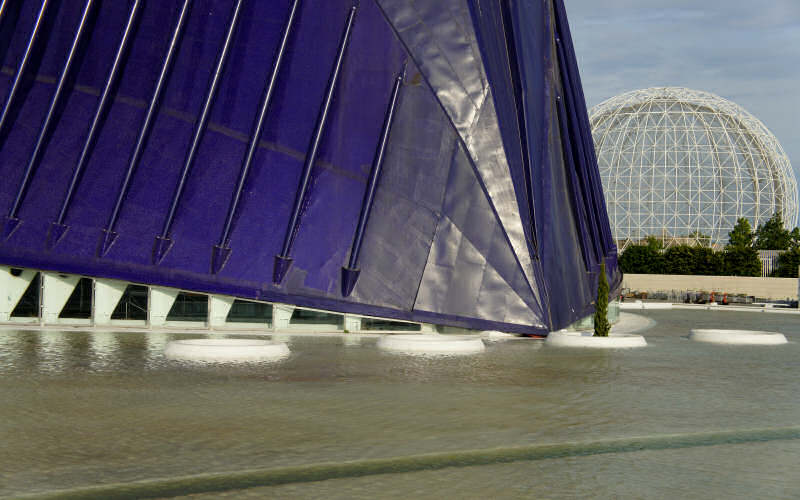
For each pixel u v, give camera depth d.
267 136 30.69
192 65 29.81
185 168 29.70
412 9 32.00
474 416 15.69
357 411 16.03
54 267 28.75
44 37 28.34
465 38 32.47
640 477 11.31
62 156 28.83
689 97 135.50
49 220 28.84
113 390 18.19
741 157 133.38
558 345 32.16
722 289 94.94
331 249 31.22
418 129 32.06
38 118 28.53
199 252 30.12
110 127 29.20
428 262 31.98
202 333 34.69
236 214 30.48
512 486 10.78
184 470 11.34
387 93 31.75
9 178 28.52
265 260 30.64
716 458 12.52
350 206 31.41
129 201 29.53
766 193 134.25
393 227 31.77
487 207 32.59
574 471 11.62
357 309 31.20
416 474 11.34
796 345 33.84
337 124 31.25
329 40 31.09
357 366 23.64
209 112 29.92
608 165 134.12
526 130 35.28
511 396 18.27
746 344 34.00
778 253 113.94
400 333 37.03
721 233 132.75
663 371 23.64
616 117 134.50
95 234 29.25
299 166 31.00
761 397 18.72
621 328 45.59
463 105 32.34
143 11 29.25
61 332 33.44
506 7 35.47
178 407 16.16
